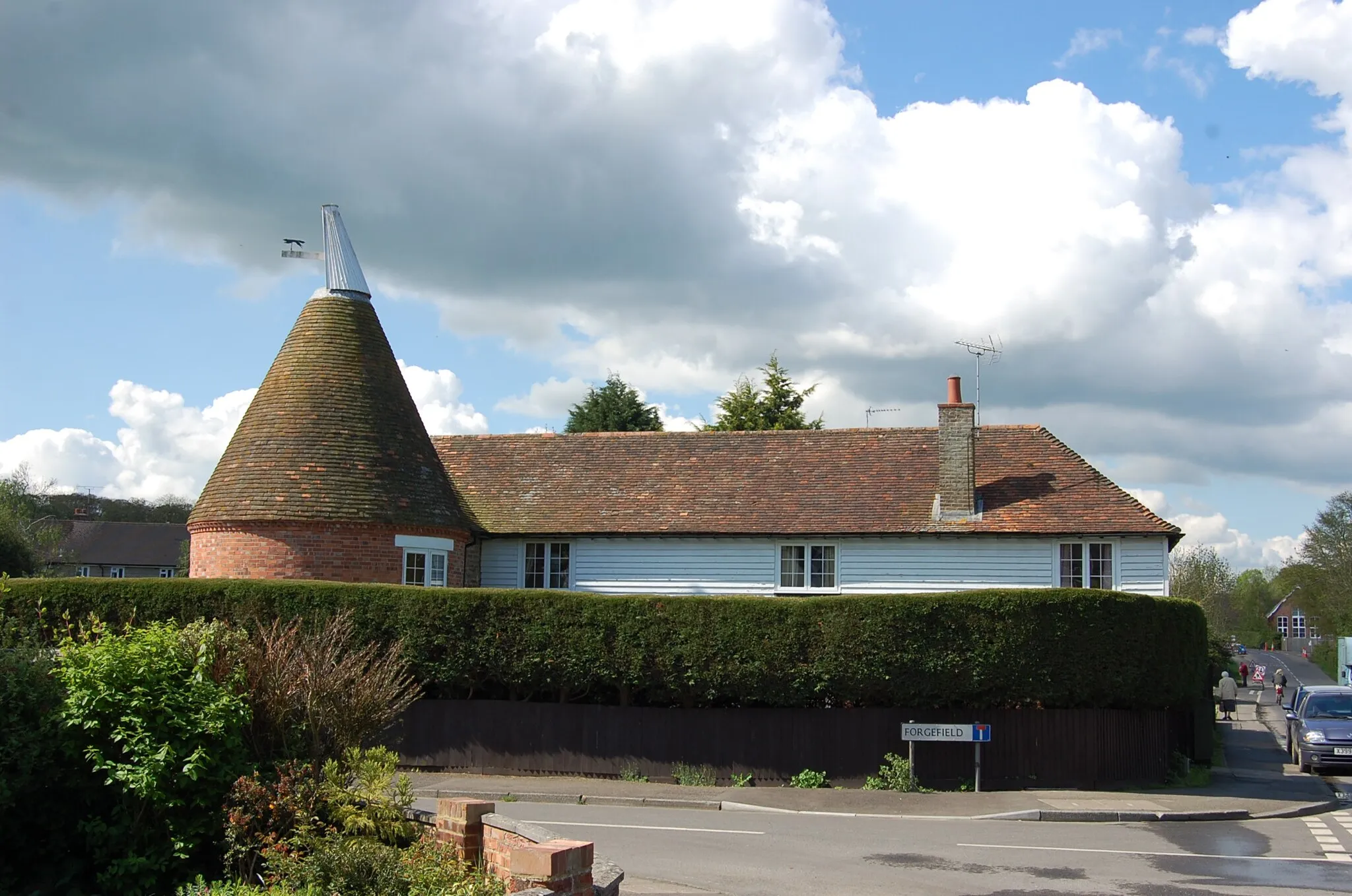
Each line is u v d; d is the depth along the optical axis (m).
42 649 10.45
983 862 13.73
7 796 9.05
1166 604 21.98
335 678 11.56
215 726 9.78
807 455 30.02
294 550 23.30
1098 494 27.00
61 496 91.12
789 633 20.56
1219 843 15.45
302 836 9.33
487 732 21.53
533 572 28.84
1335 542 77.62
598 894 9.05
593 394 57.69
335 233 26.45
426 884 8.30
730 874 12.72
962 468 26.91
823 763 20.67
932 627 20.34
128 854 9.63
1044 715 20.80
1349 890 12.22
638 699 22.02
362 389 25.14
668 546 28.09
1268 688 63.38
